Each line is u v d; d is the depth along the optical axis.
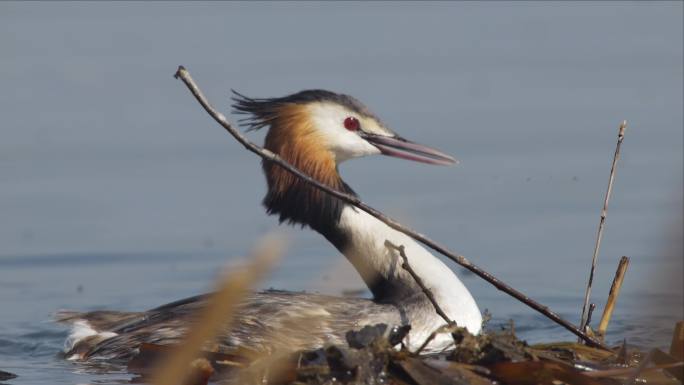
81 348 12.51
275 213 13.79
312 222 13.60
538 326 14.55
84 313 13.56
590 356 10.34
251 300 12.82
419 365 9.31
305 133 13.64
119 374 11.20
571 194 21.25
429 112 26.61
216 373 10.40
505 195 21.50
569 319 14.95
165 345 11.23
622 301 15.91
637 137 24.47
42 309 16.11
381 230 13.32
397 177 22.67
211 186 22.48
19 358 12.73
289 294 13.16
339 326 12.36
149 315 12.90
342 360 9.33
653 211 20.17
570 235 19.36
